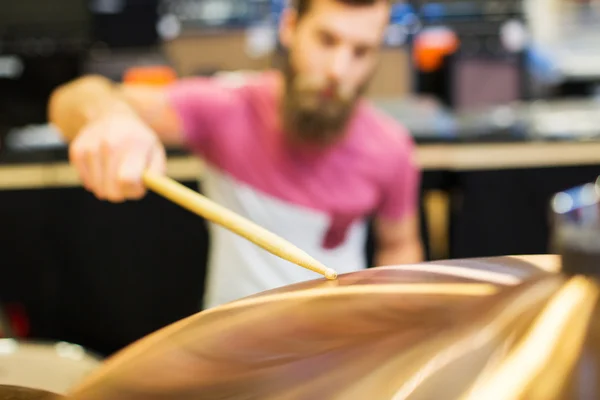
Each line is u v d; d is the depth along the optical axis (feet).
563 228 1.19
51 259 5.59
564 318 1.04
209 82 4.33
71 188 5.48
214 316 1.20
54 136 5.68
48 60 7.03
